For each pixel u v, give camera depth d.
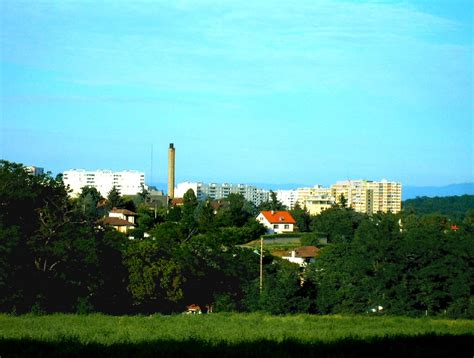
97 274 56.31
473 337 32.56
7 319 40.28
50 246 53.47
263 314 47.28
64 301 54.56
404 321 43.59
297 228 145.12
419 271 54.47
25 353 25.36
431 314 54.22
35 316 42.78
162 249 63.88
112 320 40.62
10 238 49.06
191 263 62.81
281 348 27.69
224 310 58.19
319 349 27.69
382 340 31.06
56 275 53.44
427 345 29.86
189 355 25.08
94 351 25.88
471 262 55.19
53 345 27.67
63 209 57.78
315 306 53.25
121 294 59.94
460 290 53.75
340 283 56.28
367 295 54.50
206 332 34.16
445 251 54.66
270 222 142.38
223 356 25.03
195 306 67.12
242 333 33.53
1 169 56.28
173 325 38.06
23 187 55.31
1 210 53.81
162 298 60.88
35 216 56.28
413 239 54.94
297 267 66.69
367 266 55.16
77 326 36.72
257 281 58.19
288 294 51.03
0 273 48.44
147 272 58.69
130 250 60.34
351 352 27.19
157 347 26.75
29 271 52.72
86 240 55.00
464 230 57.53
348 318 44.62
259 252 76.94
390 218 58.50
